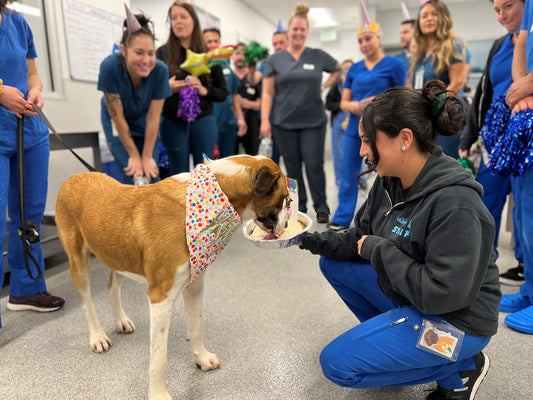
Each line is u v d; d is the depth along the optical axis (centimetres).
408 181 133
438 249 117
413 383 142
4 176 203
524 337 200
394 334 131
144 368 182
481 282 118
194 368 181
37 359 190
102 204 160
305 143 395
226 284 273
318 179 404
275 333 209
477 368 142
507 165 203
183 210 142
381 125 122
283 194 147
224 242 148
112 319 227
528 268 213
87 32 424
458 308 118
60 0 390
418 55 347
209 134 359
